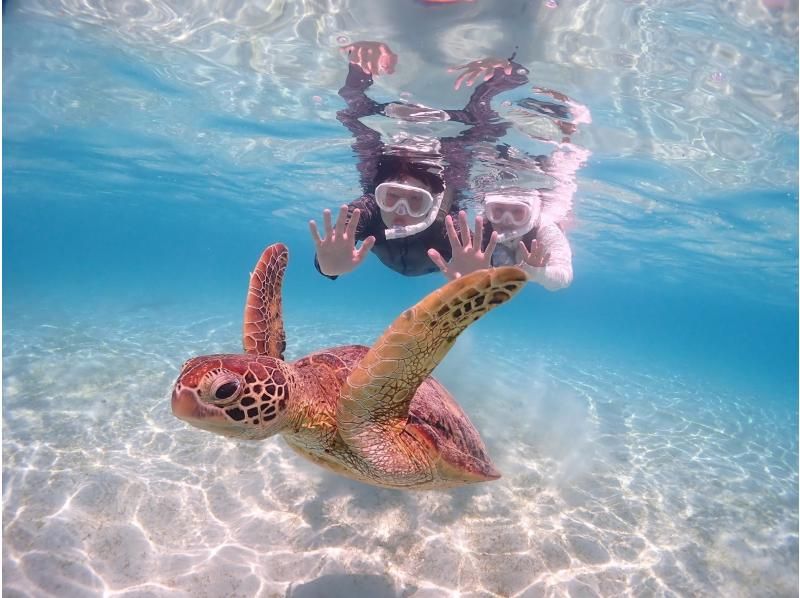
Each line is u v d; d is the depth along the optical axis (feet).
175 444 5.62
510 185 9.29
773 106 6.21
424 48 5.48
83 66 8.26
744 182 9.05
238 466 5.27
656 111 6.64
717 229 13.01
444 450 3.02
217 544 4.29
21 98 10.48
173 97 9.27
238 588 3.93
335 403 2.89
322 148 10.59
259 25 5.98
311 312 19.71
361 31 5.48
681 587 4.42
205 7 5.89
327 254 4.25
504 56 5.46
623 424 8.41
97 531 4.29
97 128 12.38
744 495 6.23
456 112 6.61
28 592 3.74
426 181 5.48
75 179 21.21
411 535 4.56
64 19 6.69
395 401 2.69
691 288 27.27
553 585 4.23
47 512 4.42
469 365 11.34
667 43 5.20
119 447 5.49
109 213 34.19
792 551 5.11
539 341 21.97
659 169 8.96
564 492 5.56
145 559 4.09
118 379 7.49
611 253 19.48
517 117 6.76
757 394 16.07
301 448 3.14
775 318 37.01
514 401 8.64
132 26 6.68
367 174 10.75
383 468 2.83
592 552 4.65
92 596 3.76
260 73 7.40
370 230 5.37
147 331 11.61
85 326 11.70
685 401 11.57
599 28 4.99
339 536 4.46
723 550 4.97
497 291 2.10
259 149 12.12
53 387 7.01
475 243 3.80
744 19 4.82
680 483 6.28
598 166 8.84
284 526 4.52
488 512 4.98
